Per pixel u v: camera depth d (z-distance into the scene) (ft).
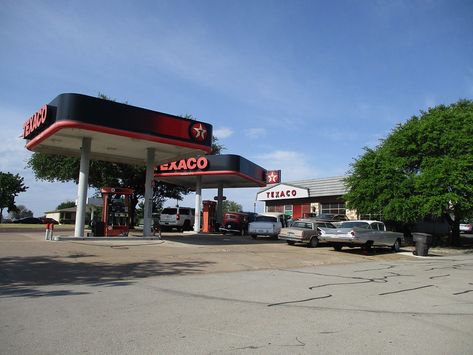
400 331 22.68
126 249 60.03
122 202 75.87
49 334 20.07
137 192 129.70
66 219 267.18
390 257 70.44
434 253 82.94
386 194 94.17
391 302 30.89
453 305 30.40
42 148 79.46
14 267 41.37
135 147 79.82
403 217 91.81
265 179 134.82
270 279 40.96
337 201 151.94
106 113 64.44
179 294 31.27
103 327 21.53
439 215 90.38
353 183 102.78
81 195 69.72
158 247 64.95
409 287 38.42
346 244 74.49
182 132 73.72
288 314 25.84
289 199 169.17
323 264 57.26
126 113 66.69
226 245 73.72
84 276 38.40
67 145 77.30
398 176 95.86
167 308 26.37
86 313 24.44
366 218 122.52
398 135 101.91
